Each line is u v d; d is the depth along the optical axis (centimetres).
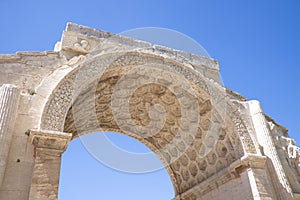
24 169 789
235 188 1208
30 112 878
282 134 1387
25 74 973
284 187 1120
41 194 752
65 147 840
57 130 874
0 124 788
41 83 950
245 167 1159
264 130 1261
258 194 1073
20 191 758
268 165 1184
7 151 773
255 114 1315
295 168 1264
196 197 1484
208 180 1370
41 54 1038
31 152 819
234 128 1236
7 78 938
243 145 1200
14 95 852
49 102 901
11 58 977
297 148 1307
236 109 1282
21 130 839
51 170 792
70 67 1032
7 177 763
